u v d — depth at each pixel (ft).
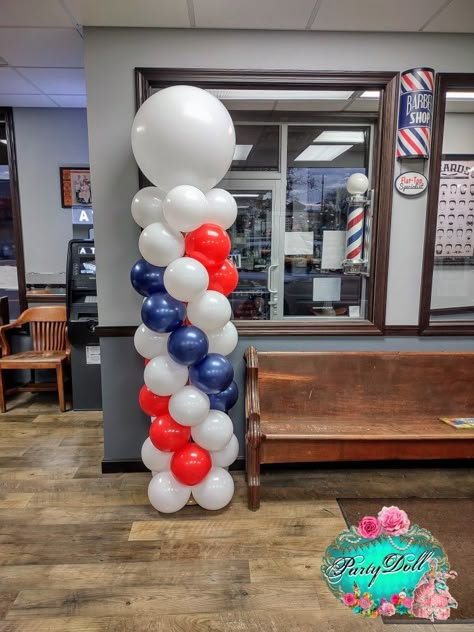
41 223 12.51
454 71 7.70
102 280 7.86
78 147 12.21
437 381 8.23
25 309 12.82
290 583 5.51
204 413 6.39
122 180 7.62
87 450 9.20
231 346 6.88
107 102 7.42
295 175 9.36
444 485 7.88
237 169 9.39
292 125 9.15
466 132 9.93
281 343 8.34
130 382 8.14
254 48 7.45
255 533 6.48
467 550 6.06
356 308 9.08
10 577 5.61
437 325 8.48
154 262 6.09
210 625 4.93
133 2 6.50
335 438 6.97
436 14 6.92
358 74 7.59
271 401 8.04
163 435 6.46
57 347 12.51
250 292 9.57
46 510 7.05
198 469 6.52
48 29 7.36
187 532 6.50
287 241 9.46
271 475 8.25
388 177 7.93
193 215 5.77
